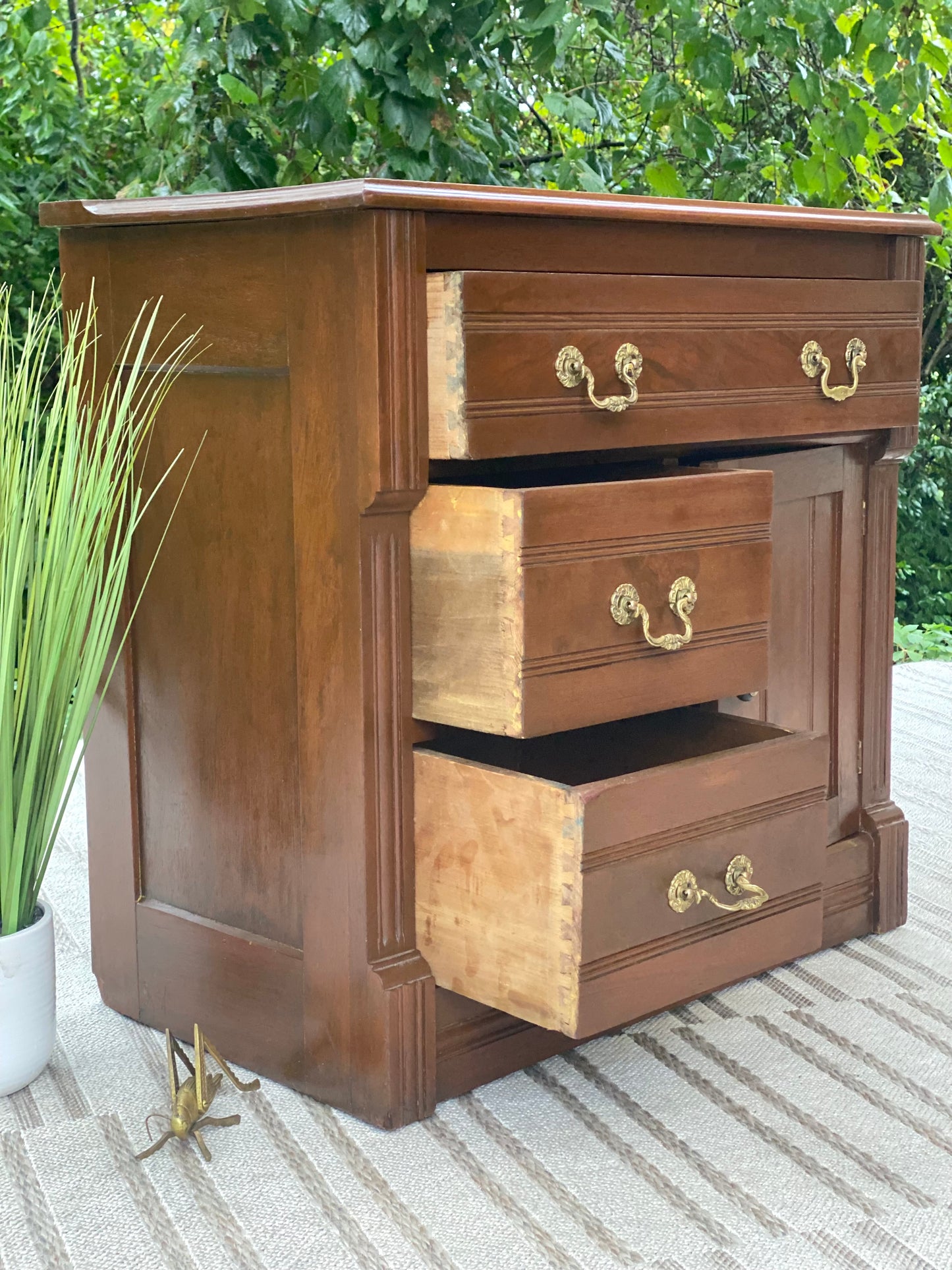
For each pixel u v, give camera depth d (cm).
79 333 149
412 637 127
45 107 290
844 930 179
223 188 237
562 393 124
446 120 230
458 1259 112
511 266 125
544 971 120
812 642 171
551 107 236
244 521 136
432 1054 133
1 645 129
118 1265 111
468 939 127
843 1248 113
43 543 135
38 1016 141
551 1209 119
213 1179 124
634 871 121
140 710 151
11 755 133
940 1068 145
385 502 121
